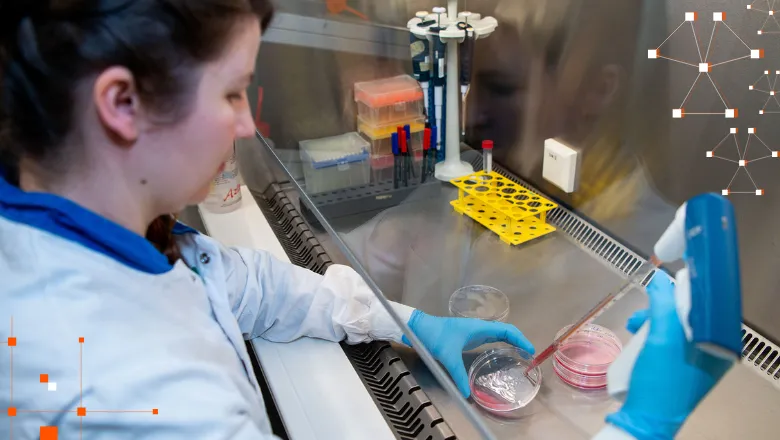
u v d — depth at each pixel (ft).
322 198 4.40
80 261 2.15
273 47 4.55
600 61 3.80
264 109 4.75
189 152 2.17
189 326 2.46
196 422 2.13
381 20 4.68
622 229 3.87
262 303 3.39
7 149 2.14
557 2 4.03
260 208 4.81
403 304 3.42
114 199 2.20
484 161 4.80
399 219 4.23
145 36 1.89
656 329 2.11
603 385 2.85
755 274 3.17
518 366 3.11
